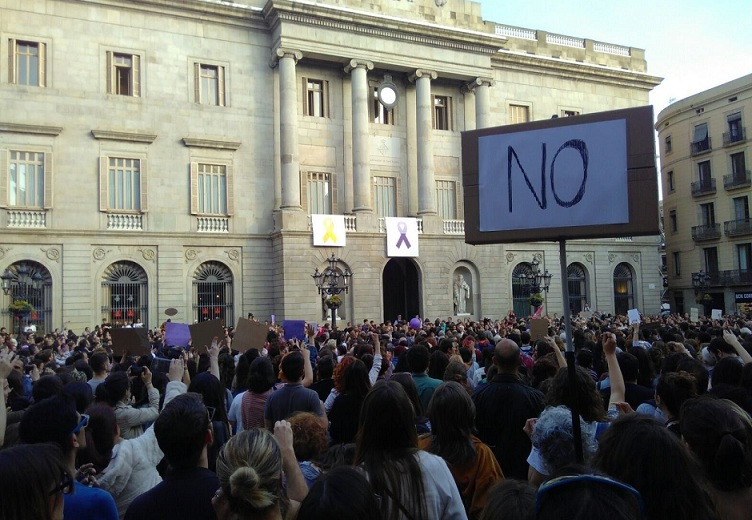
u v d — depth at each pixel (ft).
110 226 108.68
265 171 121.08
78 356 43.83
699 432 12.85
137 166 111.65
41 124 103.71
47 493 10.14
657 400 19.07
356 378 23.13
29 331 91.97
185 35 116.16
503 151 20.22
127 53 111.45
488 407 20.95
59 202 104.88
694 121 171.83
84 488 13.65
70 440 14.39
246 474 10.59
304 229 117.08
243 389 33.73
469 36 131.75
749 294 157.28
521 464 20.30
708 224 167.32
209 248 116.26
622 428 11.00
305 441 16.96
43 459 10.30
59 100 105.81
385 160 131.03
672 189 181.68
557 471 9.10
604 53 158.30
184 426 13.94
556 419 15.74
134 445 18.16
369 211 123.44
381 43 125.59
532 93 148.25
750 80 155.33
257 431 11.67
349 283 120.37
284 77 118.11
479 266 133.90
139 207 111.14
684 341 43.32
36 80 105.09
